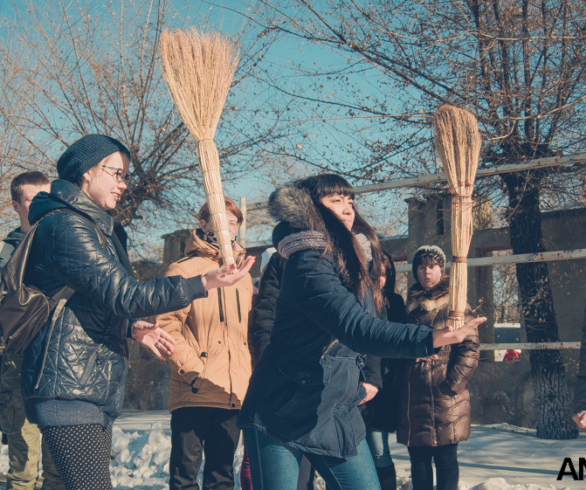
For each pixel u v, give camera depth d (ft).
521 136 25.36
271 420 7.05
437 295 11.95
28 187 12.66
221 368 11.03
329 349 7.09
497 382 31.63
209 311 11.36
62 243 7.05
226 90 7.11
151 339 8.41
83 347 7.16
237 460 15.78
